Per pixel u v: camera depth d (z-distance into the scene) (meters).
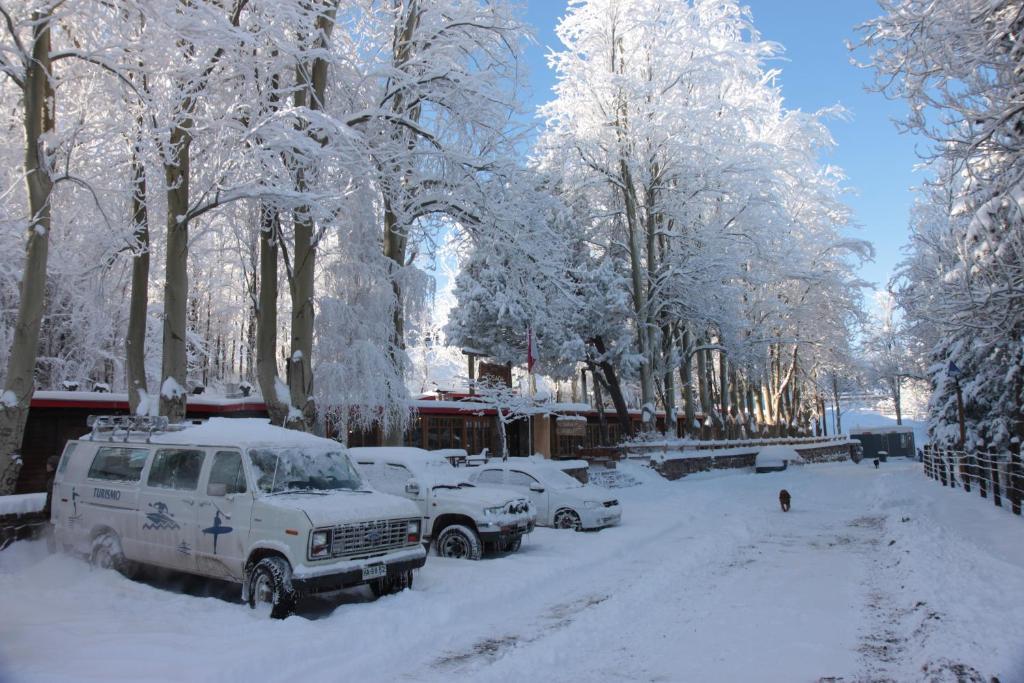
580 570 11.32
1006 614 7.26
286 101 16.19
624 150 38.09
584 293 35.09
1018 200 11.64
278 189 13.01
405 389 18.83
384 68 17.97
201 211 13.52
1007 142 11.71
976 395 27.02
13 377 11.51
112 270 18.06
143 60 13.17
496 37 21.28
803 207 46.84
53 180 12.30
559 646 7.09
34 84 11.97
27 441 16.25
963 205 15.16
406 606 8.30
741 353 42.56
